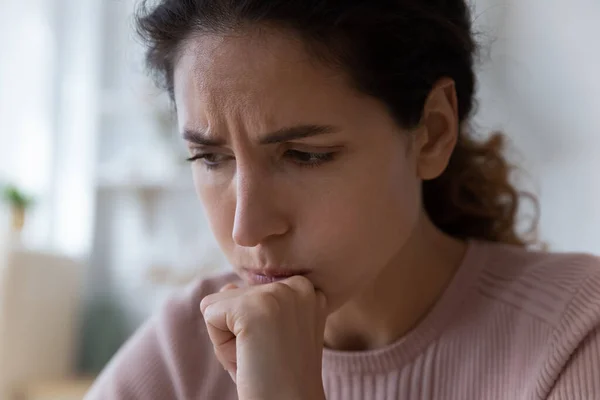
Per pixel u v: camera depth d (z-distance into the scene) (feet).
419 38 2.30
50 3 8.60
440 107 2.50
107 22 8.71
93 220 8.61
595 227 5.92
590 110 6.03
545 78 6.32
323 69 2.04
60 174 8.46
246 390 2.16
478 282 2.69
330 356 2.75
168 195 8.48
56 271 7.66
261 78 2.01
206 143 2.16
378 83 2.14
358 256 2.23
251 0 1.98
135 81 8.34
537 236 3.77
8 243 7.25
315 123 2.05
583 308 2.38
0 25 8.34
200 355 3.13
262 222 2.11
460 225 3.18
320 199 2.14
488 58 3.94
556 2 6.30
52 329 7.64
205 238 8.24
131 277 8.63
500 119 6.44
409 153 2.38
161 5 2.33
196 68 2.08
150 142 8.45
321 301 2.25
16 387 7.18
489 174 3.25
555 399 2.30
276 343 2.18
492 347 2.54
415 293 2.70
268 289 2.22
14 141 8.35
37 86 8.48
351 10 2.04
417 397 2.61
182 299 3.27
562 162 6.19
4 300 7.03
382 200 2.23
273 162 2.14
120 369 3.19
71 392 6.91
